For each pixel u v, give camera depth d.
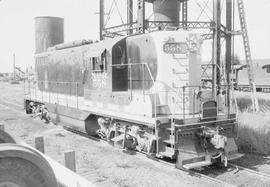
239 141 10.16
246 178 7.20
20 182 2.50
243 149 9.81
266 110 15.06
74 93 11.95
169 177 6.94
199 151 7.80
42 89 15.25
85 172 7.20
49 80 14.41
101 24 17.81
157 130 7.70
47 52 14.86
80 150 9.22
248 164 8.34
